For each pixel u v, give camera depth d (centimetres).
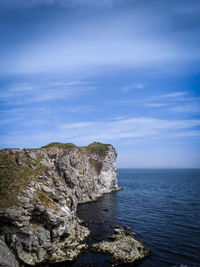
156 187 14888
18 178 4516
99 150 14550
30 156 5466
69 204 5491
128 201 9575
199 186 14825
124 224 5881
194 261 3650
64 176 7562
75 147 10381
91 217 6712
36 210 4119
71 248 4131
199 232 5044
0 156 5044
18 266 3403
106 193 12325
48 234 4103
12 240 3756
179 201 9050
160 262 3622
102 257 3800
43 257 3834
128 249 4016
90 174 11488
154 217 6519
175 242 4469
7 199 3956
